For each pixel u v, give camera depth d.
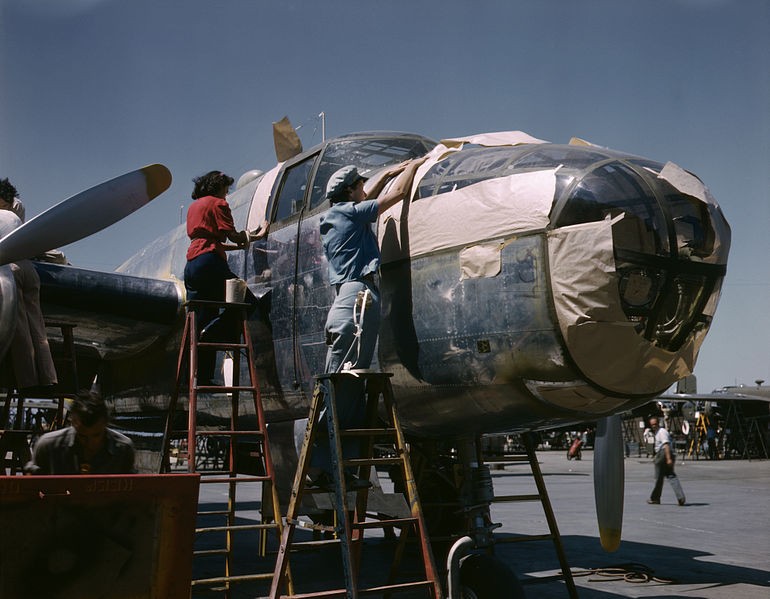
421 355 5.16
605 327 4.57
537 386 4.84
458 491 6.20
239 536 9.49
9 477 2.66
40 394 5.94
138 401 8.58
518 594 4.39
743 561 7.51
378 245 5.45
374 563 7.47
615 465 6.00
